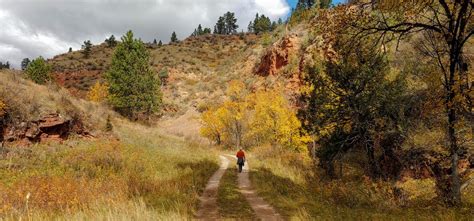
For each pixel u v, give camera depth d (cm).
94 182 1596
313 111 2453
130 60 5112
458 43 1191
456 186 1323
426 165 2000
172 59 14450
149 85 5244
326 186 1967
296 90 6241
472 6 1119
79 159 2008
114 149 2375
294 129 3466
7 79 2480
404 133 1955
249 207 1346
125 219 909
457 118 1281
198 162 2834
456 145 1327
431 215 1197
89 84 11806
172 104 9225
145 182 1644
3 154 1842
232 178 2233
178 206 1173
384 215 1232
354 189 1836
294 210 1266
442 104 1291
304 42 6981
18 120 2155
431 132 1822
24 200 1115
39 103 2420
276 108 3672
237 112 5469
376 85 2170
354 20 1221
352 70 2212
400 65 2217
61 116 2491
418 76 1931
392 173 2194
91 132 2759
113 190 1409
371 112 2192
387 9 1121
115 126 3334
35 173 1625
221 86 9750
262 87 7438
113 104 4947
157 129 5109
